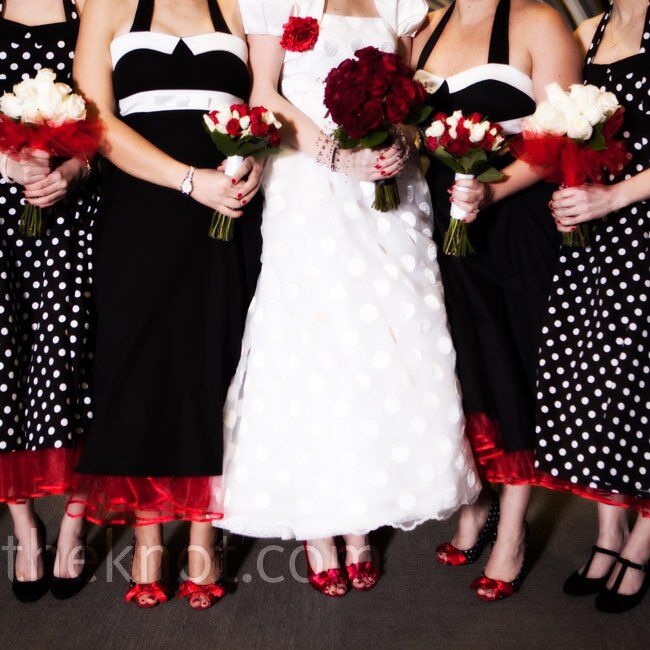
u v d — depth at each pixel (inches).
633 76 104.7
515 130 111.1
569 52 109.3
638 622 102.3
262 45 108.5
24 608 104.3
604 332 104.5
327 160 103.7
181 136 104.7
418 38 118.3
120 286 103.6
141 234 104.0
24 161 98.7
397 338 102.0
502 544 108.8
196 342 104.0
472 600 107.1
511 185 108.0
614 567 106.4
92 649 95.3
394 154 100.8
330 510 98.1
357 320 100.7
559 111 98.2
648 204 103.0
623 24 107.4
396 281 103.3
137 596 104.5
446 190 113.6
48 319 104.9
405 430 99.7
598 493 105.9
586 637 98.7
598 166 100.7
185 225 104.4
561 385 107.8
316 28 105.9
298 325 101.7
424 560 118.0
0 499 102.9
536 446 108.5
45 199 101.0
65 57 107.1
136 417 100.0
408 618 102.6
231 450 103.4
